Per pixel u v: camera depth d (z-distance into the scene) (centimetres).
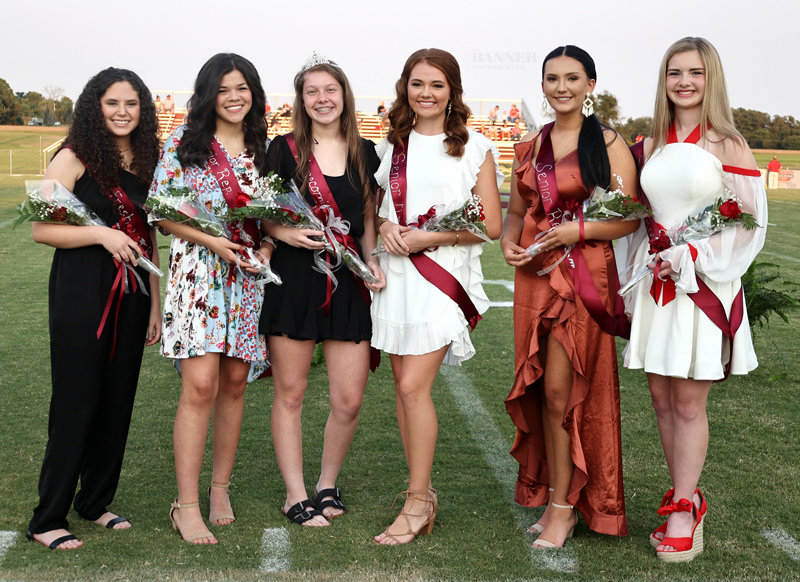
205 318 307
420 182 321
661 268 296
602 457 310
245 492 360
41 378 526
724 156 300
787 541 312
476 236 319
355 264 324
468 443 429
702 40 301
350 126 333
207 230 303
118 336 309
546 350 319
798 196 2336
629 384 536
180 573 279
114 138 303
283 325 324
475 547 306
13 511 330
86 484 324
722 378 295
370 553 299
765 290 563
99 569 281
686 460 304
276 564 288
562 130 313
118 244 296
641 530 326
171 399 491
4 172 2650
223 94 311
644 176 308
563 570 287
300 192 326
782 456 407
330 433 347
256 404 489
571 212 308
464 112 321
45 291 816
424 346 316
